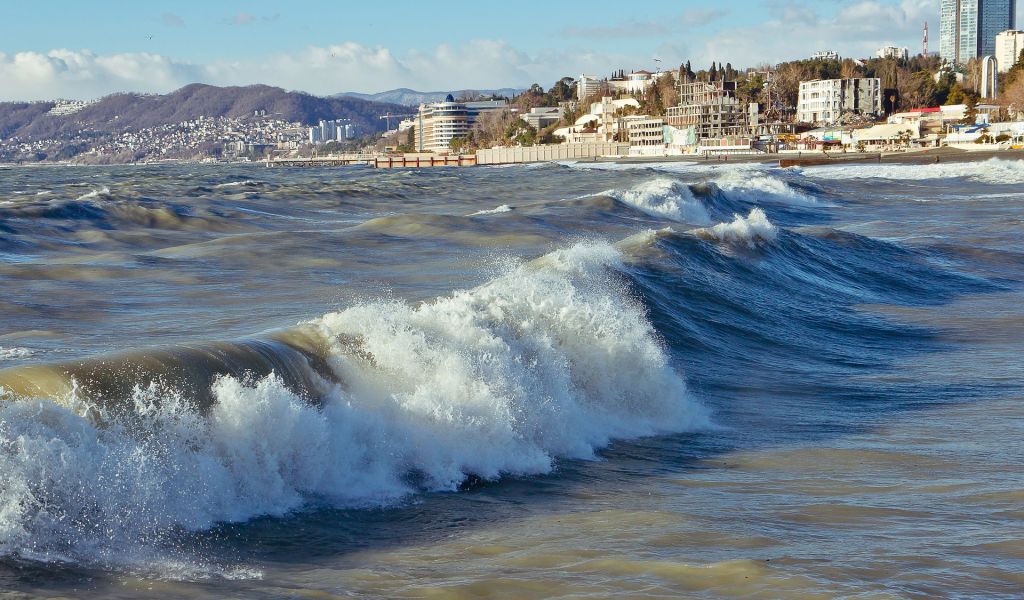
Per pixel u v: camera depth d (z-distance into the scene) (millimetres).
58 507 7977
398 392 11641
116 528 8125
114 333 17516
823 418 14602
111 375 9633
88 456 8422
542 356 13641
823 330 22109
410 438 11125
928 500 10234
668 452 12656
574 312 14695
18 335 17156
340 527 9086
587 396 13938
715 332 20656
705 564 8117
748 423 14344
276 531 8820
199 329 18016
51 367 9508
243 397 9695
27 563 7355
